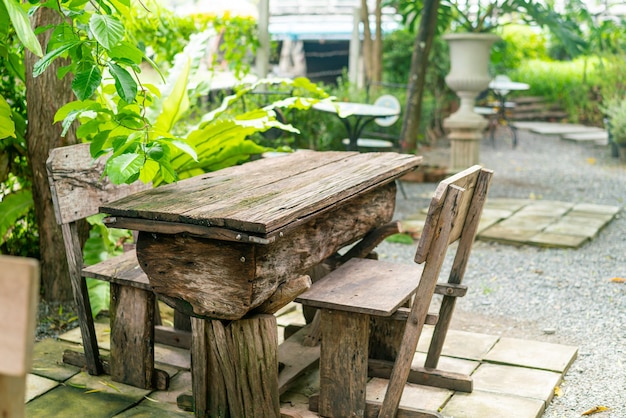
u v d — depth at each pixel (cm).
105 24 271
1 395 146
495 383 343
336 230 325
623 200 786
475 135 879
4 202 444
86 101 306
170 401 325
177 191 304
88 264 432
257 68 874
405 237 612
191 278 273
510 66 1536
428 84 1258
